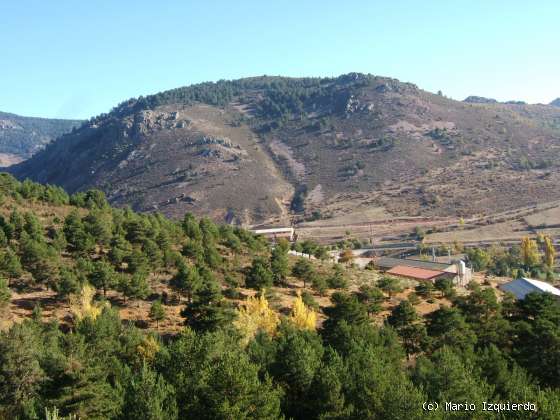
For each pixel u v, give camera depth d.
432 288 69.94
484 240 150.50
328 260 92.44
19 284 53.75
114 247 62.12
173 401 24.31
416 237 161.38
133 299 54.75
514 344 43.50
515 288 76.06
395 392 24.23
